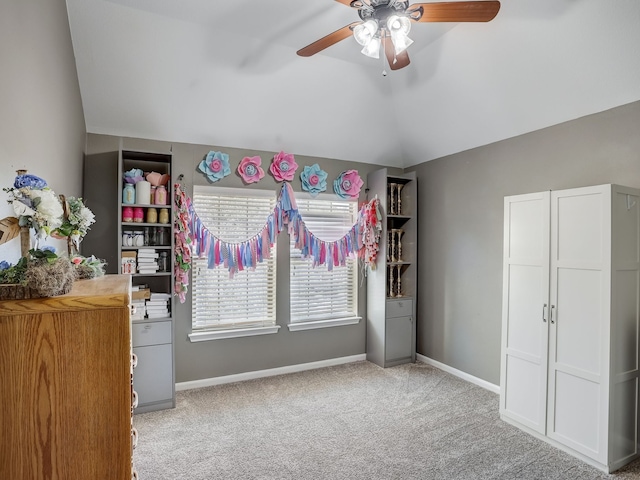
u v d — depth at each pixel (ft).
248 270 12.03
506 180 10.61
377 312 13.25
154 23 8.17
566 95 8.60
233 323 11.76
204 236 11.02
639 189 7.63
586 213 7.52
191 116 10.45
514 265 8.94
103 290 3.13
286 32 8.73
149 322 9.56
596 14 6.93
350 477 6.90
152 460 7.39
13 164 3.93
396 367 12.98
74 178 8.19
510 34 8.16
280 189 12.34
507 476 6.97
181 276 10.32
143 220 9.93
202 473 6.98
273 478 6.86
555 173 9.37
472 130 11.15
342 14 8.10
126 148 10.44
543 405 8.19
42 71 5.19
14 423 2.70
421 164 13.73
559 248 7.98
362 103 11.69
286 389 11.02
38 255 2.94
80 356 2.81
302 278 12.87
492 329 10.98
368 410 9.64
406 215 13.83
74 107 8.11
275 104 10.84
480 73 9.41
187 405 9.91
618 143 8.13
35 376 2.73
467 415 9.39
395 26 5.99
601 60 7.54
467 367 11.78
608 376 7.09
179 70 9.26
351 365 13.21
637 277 7.59
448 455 7.63
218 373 11.48
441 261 12.82
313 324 12.82
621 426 7.30
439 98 10.85
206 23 8.35
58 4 6.36
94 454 2.85
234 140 11.55
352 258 13.84
